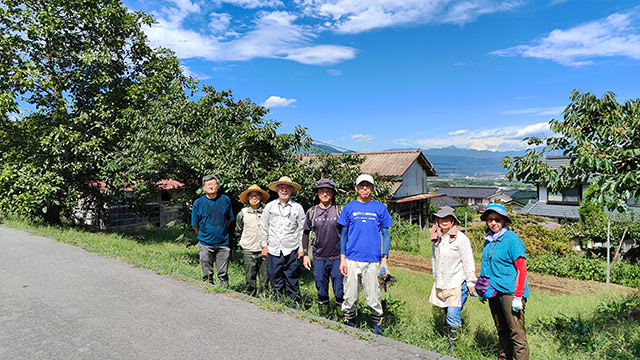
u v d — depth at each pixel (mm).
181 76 15578
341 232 4199
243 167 8258
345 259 4133
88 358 2854
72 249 6840
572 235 17922
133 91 13977
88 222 19031
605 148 4180
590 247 18141
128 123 12969
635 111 4121
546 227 18719
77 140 12781
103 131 13469
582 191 22938
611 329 5090
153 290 4520
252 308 3984
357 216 4090
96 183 15680
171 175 9828
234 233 8672
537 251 15328
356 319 4590
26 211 11844
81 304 4020
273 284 4816
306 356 2920
